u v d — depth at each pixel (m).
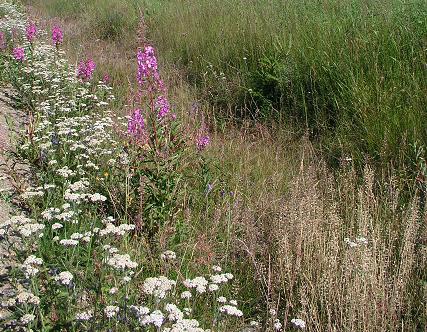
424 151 4.70
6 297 3.09
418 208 4.01
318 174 5.18
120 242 3.79
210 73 8.27
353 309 3.12
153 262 3.63
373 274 3.33
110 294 3.05
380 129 5.18
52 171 4.51
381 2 7.31
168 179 4.11
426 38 6.01
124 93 7.60
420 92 5.25
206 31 9.64
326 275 3.46
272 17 8.66
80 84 7.04
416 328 3.32
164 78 8.29
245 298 3.70
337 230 3.91
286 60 6.91
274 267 3.77
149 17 11.86
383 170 4.65
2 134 5.62
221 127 6.59
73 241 3.12
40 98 6.68
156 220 4.04
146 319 2.61
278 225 4.06
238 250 4.07
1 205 4.14
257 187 5.00
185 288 3.52
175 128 4.39
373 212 4.13
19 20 11.30
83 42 11.35
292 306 3.40
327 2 8.22
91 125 5.41
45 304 2.93
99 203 4.18
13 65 7.65
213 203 4.58
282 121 6.59
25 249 3.41
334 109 6.12
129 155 4.31
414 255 3.62
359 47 6.30
